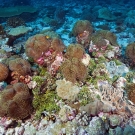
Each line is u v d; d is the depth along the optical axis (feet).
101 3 12.92
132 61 4.99
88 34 6.06
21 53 6.02
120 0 13.44
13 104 2.93
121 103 3.05
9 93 3.09
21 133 2.89
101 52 4.95
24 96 3.03
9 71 3.66
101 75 3.83
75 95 3.14
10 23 8.55
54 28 8.63
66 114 2.84
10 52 5.74
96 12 10.07
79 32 6.12
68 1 13.91
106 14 9.55
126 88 3.43
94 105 2.86
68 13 10.91
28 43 4.05
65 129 2.65
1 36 6.61
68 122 2.72
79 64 3.55
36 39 3.99
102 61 4.69
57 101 3.19
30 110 3.09
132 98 3.22
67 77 3.43
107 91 3.26
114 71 4.24
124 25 8.44
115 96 3.14
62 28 8.64
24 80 3.64
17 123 3.05
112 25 8.78
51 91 3.41
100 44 4.94
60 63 3.82
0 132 2.94
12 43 6.65
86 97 3.15
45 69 4.10
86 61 4.00
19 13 9.96
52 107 3.08
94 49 4.99
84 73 3.56
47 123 2.90
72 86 3.23
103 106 2.87
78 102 3.14
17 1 13.94
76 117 2.81
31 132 2.84
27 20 9.86
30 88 3.49
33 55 3.99
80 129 2.60
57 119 2.88
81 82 3.59
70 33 7.43
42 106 3.17
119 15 10.18
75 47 3.92
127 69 4.45
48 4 13.37
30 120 3.07
